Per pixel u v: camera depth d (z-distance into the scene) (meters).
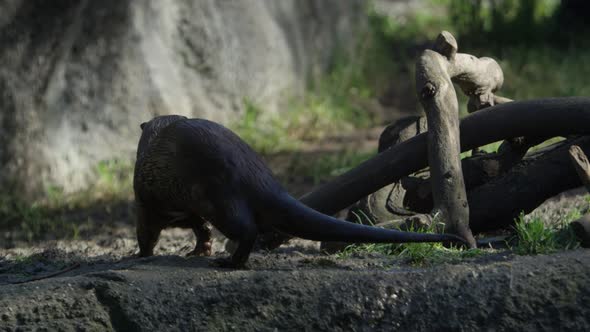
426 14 39.62
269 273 8.84
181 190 9.39
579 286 8.37
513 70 26.75
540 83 25.56
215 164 9.08
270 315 8.52
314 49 27.16
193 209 9.41
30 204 17.22
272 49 24.38
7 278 10.62
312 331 8.41
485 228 11.00
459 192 10.29
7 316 8.52
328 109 25.25
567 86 24.98
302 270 8.93
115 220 16.20
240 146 9.27
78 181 18.55
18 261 11.95
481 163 11.23
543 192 10.84
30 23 17.41
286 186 18.33
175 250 12.73
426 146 10.79
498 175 11.18
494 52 29.52
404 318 8.42
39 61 17.64
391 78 29.11
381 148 11.84
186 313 8.59
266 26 24.28
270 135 22.45
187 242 13.53
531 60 28.02
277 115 23.91
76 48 18.78
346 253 10.14
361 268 9.33
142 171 9.73
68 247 13.74
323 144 22.66
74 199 17.70
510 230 11.16
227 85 22.61
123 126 19.64
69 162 18.45
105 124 19.34
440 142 10.45
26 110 17.56
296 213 9.05
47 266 11.32
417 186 11.24
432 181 10.40
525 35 31.61
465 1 34.31
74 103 18.78
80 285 8.86
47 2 17.52
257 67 23.66
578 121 10.56
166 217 10.29
